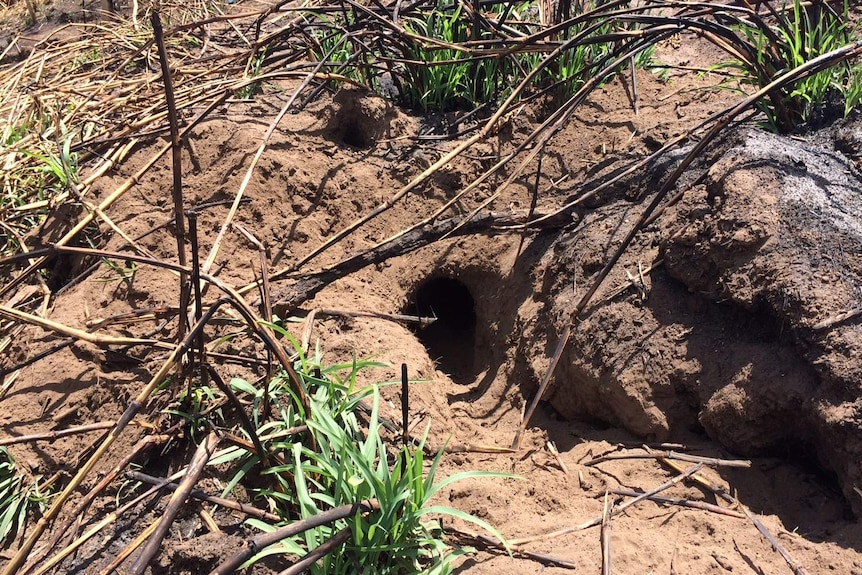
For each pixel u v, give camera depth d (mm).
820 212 2428
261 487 2229
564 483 2371
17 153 3488
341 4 3953
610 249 2816
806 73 2732
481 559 2055
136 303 2799
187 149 3381
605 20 3547
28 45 5516
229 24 4957
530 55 3787
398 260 3293
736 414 2295
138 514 2201
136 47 4590
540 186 3381
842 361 2125
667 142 3154
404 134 3615
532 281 3078
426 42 3352
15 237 3236
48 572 2109
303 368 2254
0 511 2311
